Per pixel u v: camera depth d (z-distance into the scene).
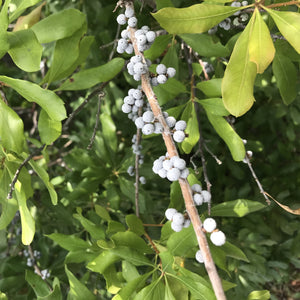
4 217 0.17
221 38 0.23
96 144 0.26
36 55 0.13
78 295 0.18
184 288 0.14
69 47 0.15
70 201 0.26
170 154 0.11
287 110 0.36
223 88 0.12
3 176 0.17
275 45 0.17
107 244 0.16
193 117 0.19
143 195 0.26
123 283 0.17
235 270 0.31
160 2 0.17
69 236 0.19
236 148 0.17
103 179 0.26
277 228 0.36
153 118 0.12
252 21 0.12
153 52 0.19
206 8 0.12
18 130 0.14
